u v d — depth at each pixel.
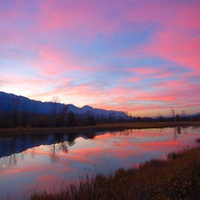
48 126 84.38
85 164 20.88
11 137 53.38
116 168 18.27
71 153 28.23
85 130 76.62
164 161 16.50
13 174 17.80
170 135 53.34
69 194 8.98
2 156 26.83
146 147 32.00
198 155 12.63
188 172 8.09
